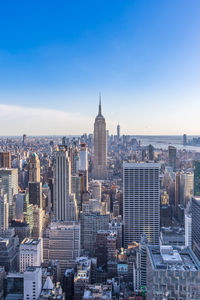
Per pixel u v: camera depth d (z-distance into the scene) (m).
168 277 140.38
